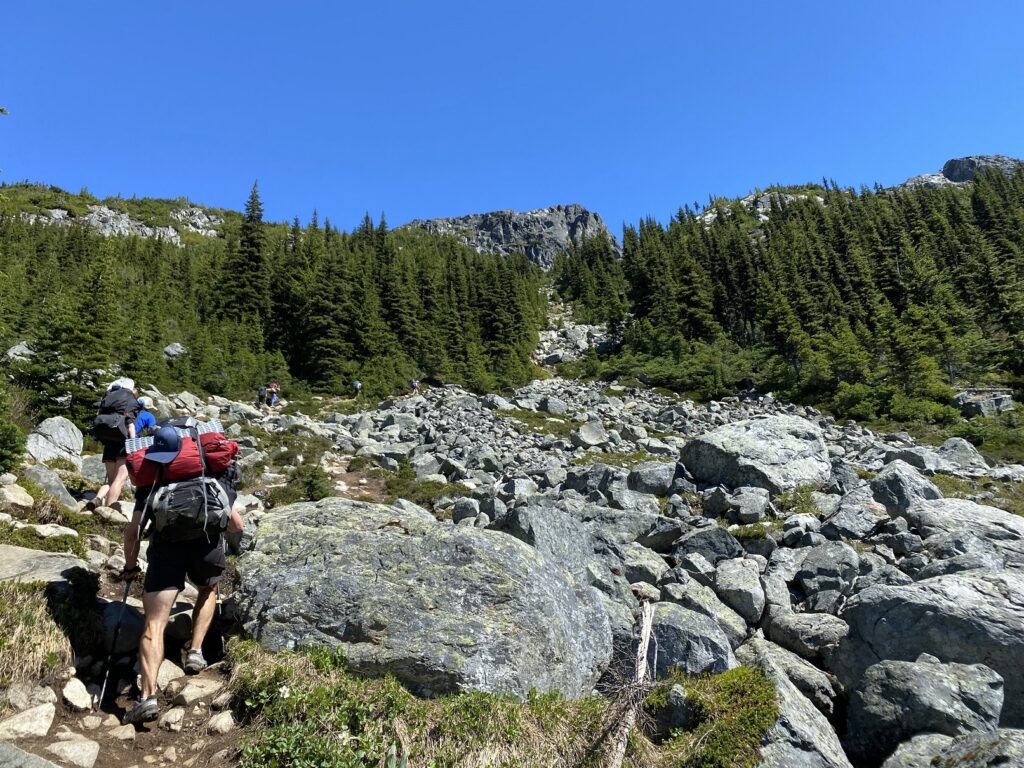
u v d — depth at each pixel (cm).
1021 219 8556
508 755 438
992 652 616
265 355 4597
